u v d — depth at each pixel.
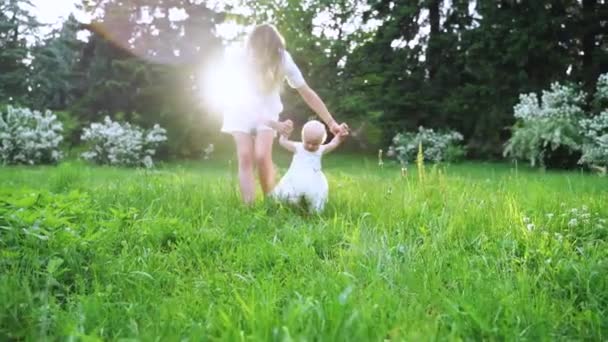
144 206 4.18
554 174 11.89
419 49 23.55
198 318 1.81
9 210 2.90
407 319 1.65
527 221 3.31
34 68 28.80
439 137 19.50
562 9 19.61
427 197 4.52
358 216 3.83
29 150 15.55
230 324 1.60
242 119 4.58
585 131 14.25
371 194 4.56
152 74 20.38
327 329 1.59
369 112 21.88
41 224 2.77
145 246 2.92
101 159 16.86
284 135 4.51
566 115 15.20
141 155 17.22
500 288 2.03
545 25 18.88
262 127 4.61
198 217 3.75
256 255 2.71
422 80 22.98
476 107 20.62
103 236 2.87
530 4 19.52
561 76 19.25
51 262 2.22
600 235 3.39
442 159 18.80
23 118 16.20
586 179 8.72
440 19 23.62
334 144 4.55
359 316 1.63
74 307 1.92
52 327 1.74
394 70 23.06
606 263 2.44
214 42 20.66
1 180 7.34
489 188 5.86
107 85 20.08
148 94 20.36
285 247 2.85
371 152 23.05
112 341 1.64
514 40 19.19
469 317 1.74
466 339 1.62
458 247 2.84
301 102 22.52
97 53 20.95
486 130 20.06
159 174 7.98
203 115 20.41
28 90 27.91
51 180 6.70
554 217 3.67
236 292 1.95
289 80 4.80
